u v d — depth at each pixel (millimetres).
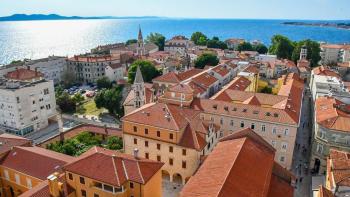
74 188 54062
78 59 193250
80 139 90375
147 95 112938
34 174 57156
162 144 72938
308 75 170875
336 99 93625
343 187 49375
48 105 118875
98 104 129125
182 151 70875
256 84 141375
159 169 56000
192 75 137750
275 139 81250
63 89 171875
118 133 95188
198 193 45719
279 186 56219
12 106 107000
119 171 52062
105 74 185125
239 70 154750
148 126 73562
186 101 91812
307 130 104438
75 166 53469
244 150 55531
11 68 155500
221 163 52594
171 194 68562
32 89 110875
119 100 127062
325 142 75625
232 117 85750
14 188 61750
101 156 54250
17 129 109062
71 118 125875
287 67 174625
